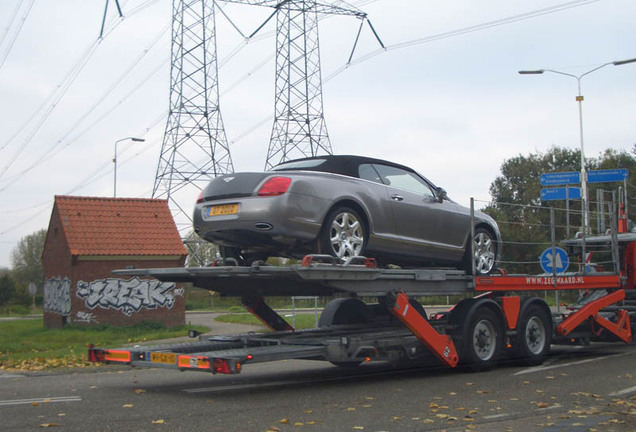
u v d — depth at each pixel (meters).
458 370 9.99
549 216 12.23
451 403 7.34
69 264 23.22
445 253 10.23
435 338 9.15
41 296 58.47
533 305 10.70
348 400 7.52
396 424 6.23
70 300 23.03
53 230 25.61
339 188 8.62
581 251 13.82
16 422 6.29
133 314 23.72
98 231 24.11
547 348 10.88
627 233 13.77
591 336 11.98
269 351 7.79
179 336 19.11
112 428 6.02
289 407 7.07
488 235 10.96
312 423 6.26
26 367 11.67
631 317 12.90
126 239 24.23
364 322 10.77
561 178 21.39
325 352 8.22
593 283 11.85
